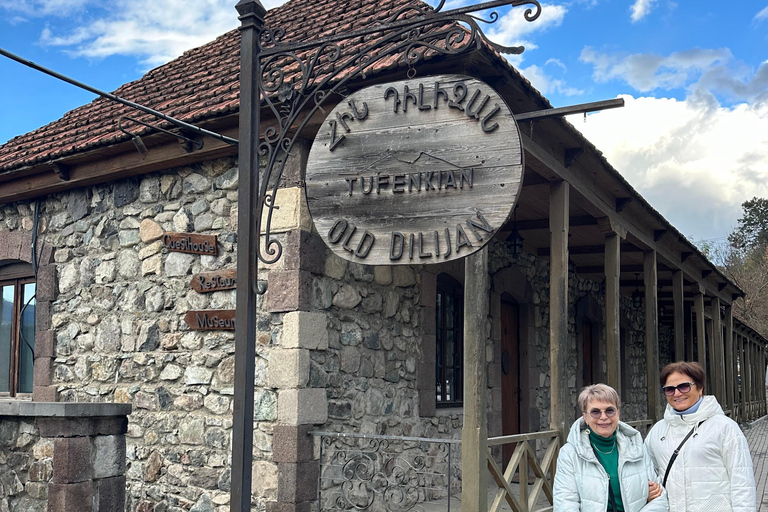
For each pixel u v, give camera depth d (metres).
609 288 7.93
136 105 5.45
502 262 9.17
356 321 6.40
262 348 5.96
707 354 18.69
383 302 6.75
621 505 3.18
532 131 5.71
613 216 7.99
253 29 4.18
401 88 3.78
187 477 6.29
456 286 8.41
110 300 7.08
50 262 7.61
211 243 6.41
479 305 5.13
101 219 7.28
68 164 7.12
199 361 6.39
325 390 5.96
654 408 9.29
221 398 6.21
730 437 3.15
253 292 4.00
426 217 3.64
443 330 8.09
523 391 9.62
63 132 8.43
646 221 9.19
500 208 3.49
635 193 7.90
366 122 3.84
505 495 5.31
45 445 4.34
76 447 4.30
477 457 4.95
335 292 6.20
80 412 4.29
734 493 3.07
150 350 6.71
